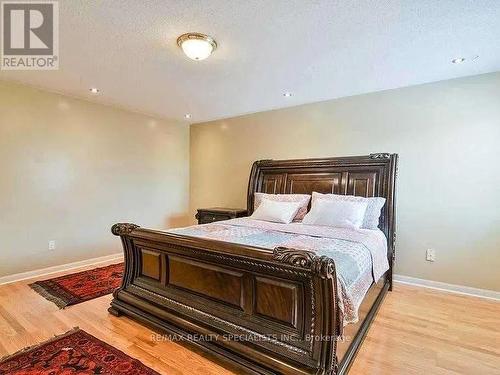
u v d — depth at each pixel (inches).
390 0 67.0
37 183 132.8
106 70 110.5
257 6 69.6
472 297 111.6
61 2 68.7
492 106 110.3
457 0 66.8
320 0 67.3
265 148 171.8
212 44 87.7
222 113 177.8
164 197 193.9
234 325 69.1
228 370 67.4
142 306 87.0
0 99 120.6
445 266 119.6
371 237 102.9
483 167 112.1
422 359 72.6
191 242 73.4
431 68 107.2
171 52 95.0
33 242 132.0
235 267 69.0
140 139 177.8
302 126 157.0
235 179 186.1
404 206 128.1
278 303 63.7
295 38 85.2
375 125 134.9
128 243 94.3
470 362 71.6
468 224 115.0
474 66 105.1
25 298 106.4
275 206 136.6
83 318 91.4
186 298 79.8
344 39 85.7
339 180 137.4
